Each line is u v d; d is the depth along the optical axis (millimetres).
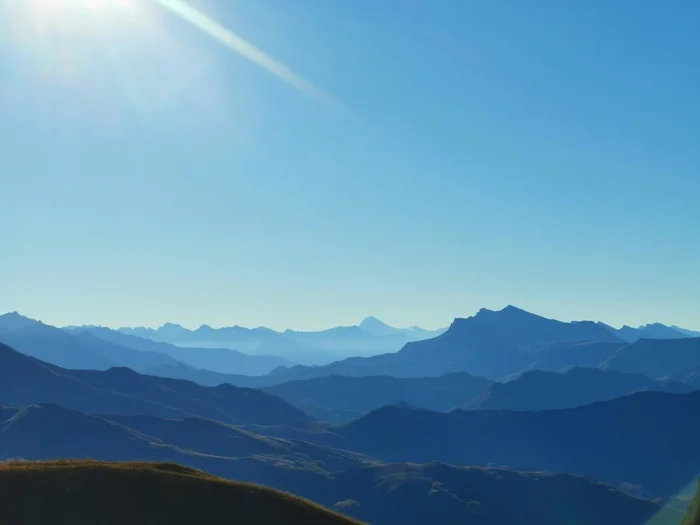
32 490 50625
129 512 51375
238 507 55781
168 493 54906
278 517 55875
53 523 47938
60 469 55000
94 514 50156
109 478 55000
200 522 52344
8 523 46594
